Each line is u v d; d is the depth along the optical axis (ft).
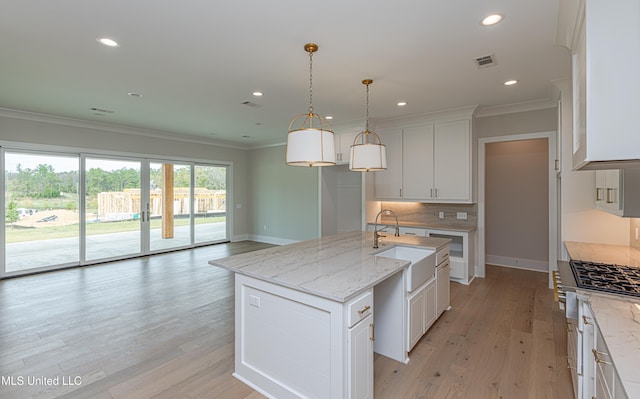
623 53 3.94
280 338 6.79
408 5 6.93
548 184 15.89
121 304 12.44
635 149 3.89
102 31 8.04
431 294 10.05
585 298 5.62
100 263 19.26
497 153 18.60
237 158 27.40
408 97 13.57
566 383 7.45
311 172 23.88
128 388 7.29
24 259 16.75
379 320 8.75
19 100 13.98
